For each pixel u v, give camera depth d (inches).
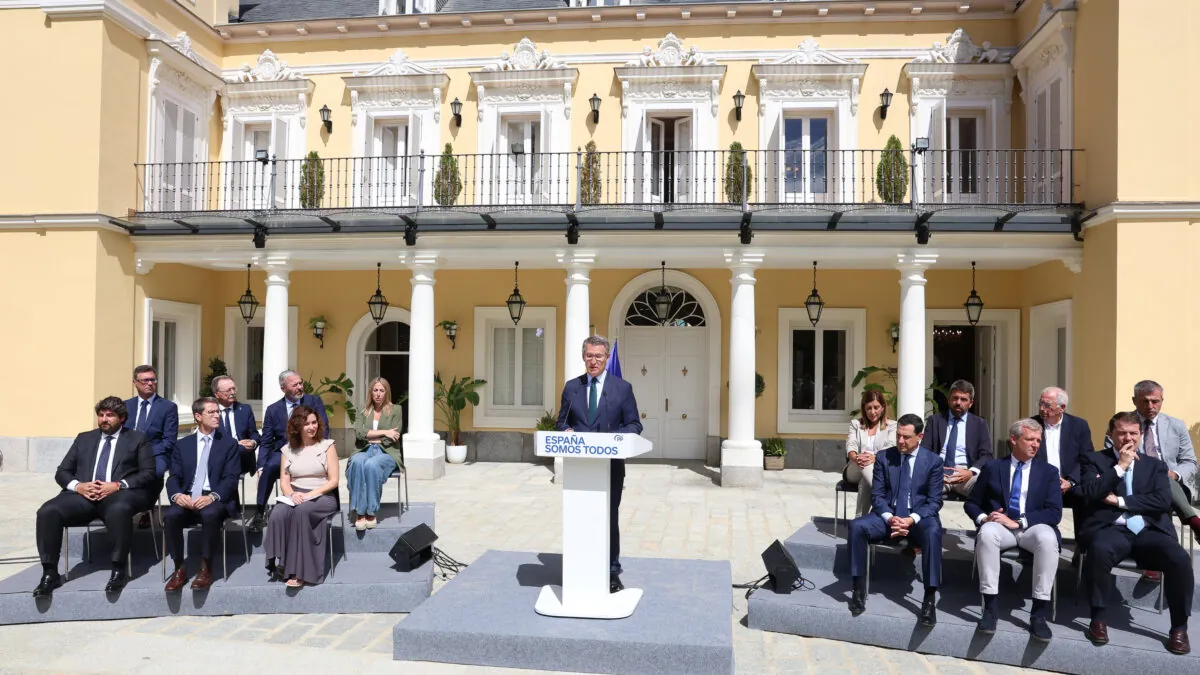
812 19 484.1
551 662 177.5
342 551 244.5
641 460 511.8
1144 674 173.5
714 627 184.5
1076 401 407.2
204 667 177.5
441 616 191.3
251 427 268.7
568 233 425.1
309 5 560.4
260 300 546.9
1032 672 179.6
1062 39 409.1
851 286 499.5
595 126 497.4
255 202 514.9
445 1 545.3
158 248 458.9
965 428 246.2
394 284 531.8
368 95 514.9
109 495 216.1
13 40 442.3
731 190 465.1
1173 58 360.5
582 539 193.8
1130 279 363.6
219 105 530.9
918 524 195.5
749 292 423.2
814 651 190.4
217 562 236.5
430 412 443.2
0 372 442.0
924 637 189.3
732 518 333.4
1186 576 173.6
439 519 327.9
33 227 438.6
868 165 480.1
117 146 448.5
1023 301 483.2
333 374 534.9
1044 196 435.5
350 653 186.9
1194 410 358.3
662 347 525.0
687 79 487.5
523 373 534.6
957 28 477.7
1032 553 187.8
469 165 506.0
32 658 181.9
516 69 498.6
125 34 452.8
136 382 253.1
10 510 334.0
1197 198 359.3
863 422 253.6
